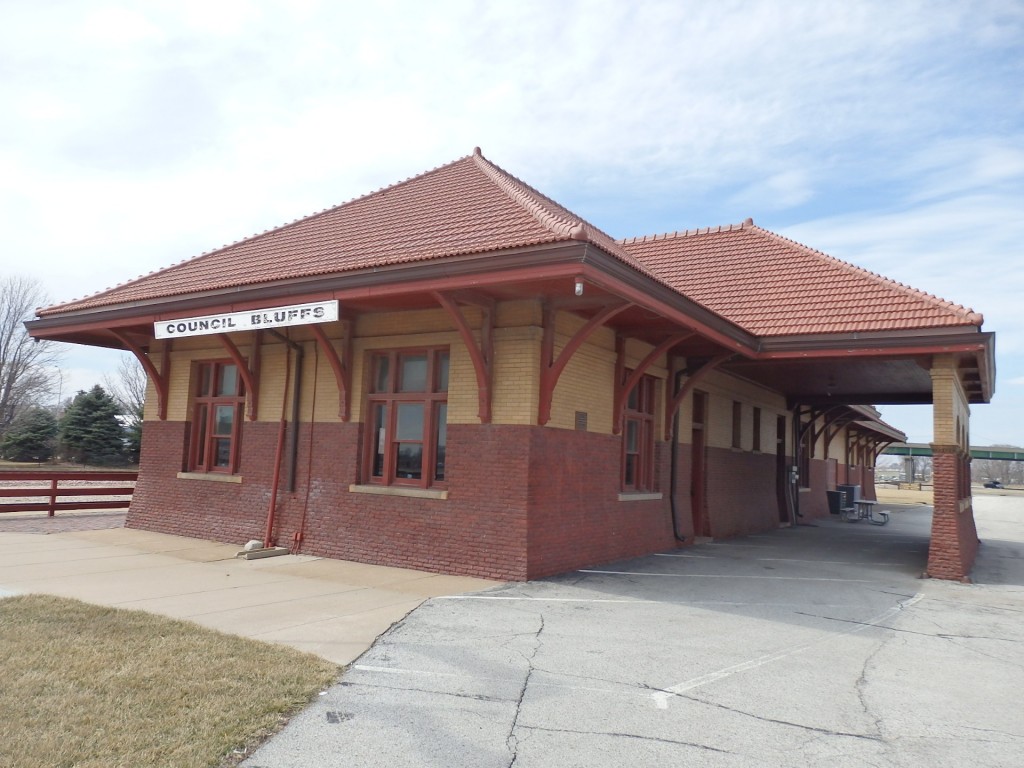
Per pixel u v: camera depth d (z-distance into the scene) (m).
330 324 13.06
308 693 5.78
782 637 8.20
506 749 5.00
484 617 8.48
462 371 11.50
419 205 13.99
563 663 6.89
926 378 18.39
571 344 10.79
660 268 18.09
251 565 11.60
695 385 16.30
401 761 4.76
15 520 16.70
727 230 18.95
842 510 29.08
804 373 17.81
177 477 15.10
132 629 7.25
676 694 6.19
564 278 8.87
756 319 14.63
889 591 11.35
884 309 13.84
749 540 17.70
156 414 15.87
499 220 11.27
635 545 13.58
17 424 48.50
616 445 13.00
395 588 10.00
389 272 9.95
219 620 7.97
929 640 8.38
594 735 5.29
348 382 12.68
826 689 6.49
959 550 12.61
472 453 11.23
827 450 29.39
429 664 6.69
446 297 10.16
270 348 13.96
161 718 5.14
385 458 12.37
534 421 10.84
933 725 5.76
